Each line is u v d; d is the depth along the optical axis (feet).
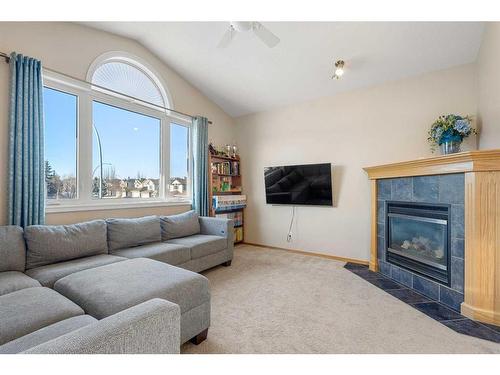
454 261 7.22
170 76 12.14
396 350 5.29
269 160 14.80
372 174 10.59
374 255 10.49
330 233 12.57
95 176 9.41
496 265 6.39
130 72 10.71
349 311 7.02
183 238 10.61
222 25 9.14
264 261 11.91
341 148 12.18
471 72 9.28
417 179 8.55
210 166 13.76
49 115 8.18
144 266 6.14
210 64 11.53
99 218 9.23
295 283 9.11
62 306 4.23
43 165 7.56
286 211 14.11
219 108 15.17
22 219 7.13
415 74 10.29
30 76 7.30
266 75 11.75
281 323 6.37
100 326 2.63
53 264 6.81
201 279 5.62
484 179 6.50
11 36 7.22
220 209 13.88
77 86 8.69
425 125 10.11
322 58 10.09
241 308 7.18
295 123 13.78
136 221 9.30
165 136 12.01
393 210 9.72
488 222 6.47
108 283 5.11
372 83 11.23
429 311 7.04
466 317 6.70
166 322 3.11
